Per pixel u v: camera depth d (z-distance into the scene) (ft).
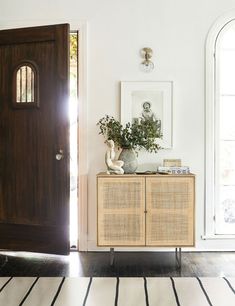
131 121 11.94
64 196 10.78
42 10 12.01
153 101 11.94
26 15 12.02
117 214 10.50
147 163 12.03
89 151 12.03
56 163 10.87
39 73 10.95
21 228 11.26
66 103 10.74
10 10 12.03
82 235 11.98
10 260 11.07
